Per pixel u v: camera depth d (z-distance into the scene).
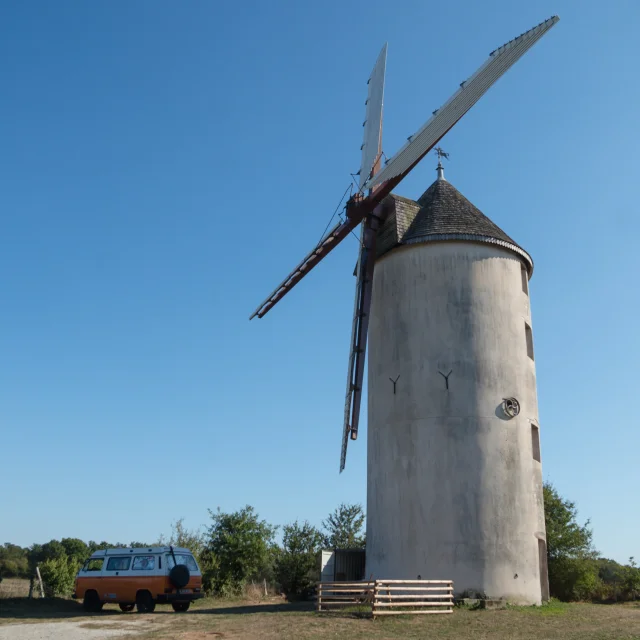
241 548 32.53
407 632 14.38
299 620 16.27
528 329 23.48
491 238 22.38
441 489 20.19
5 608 21.83
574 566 28.28
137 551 21.78
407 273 22.55
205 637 14.11
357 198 23.94
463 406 20.78
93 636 14.61
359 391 22.59
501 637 13.75
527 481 20.70
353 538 39.81
